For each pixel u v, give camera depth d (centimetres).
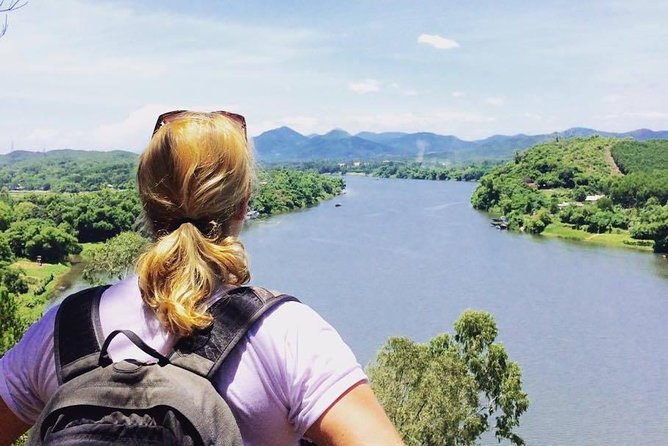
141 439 146
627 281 7656
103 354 162
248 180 185
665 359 4794
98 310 176
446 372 2659
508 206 14125
